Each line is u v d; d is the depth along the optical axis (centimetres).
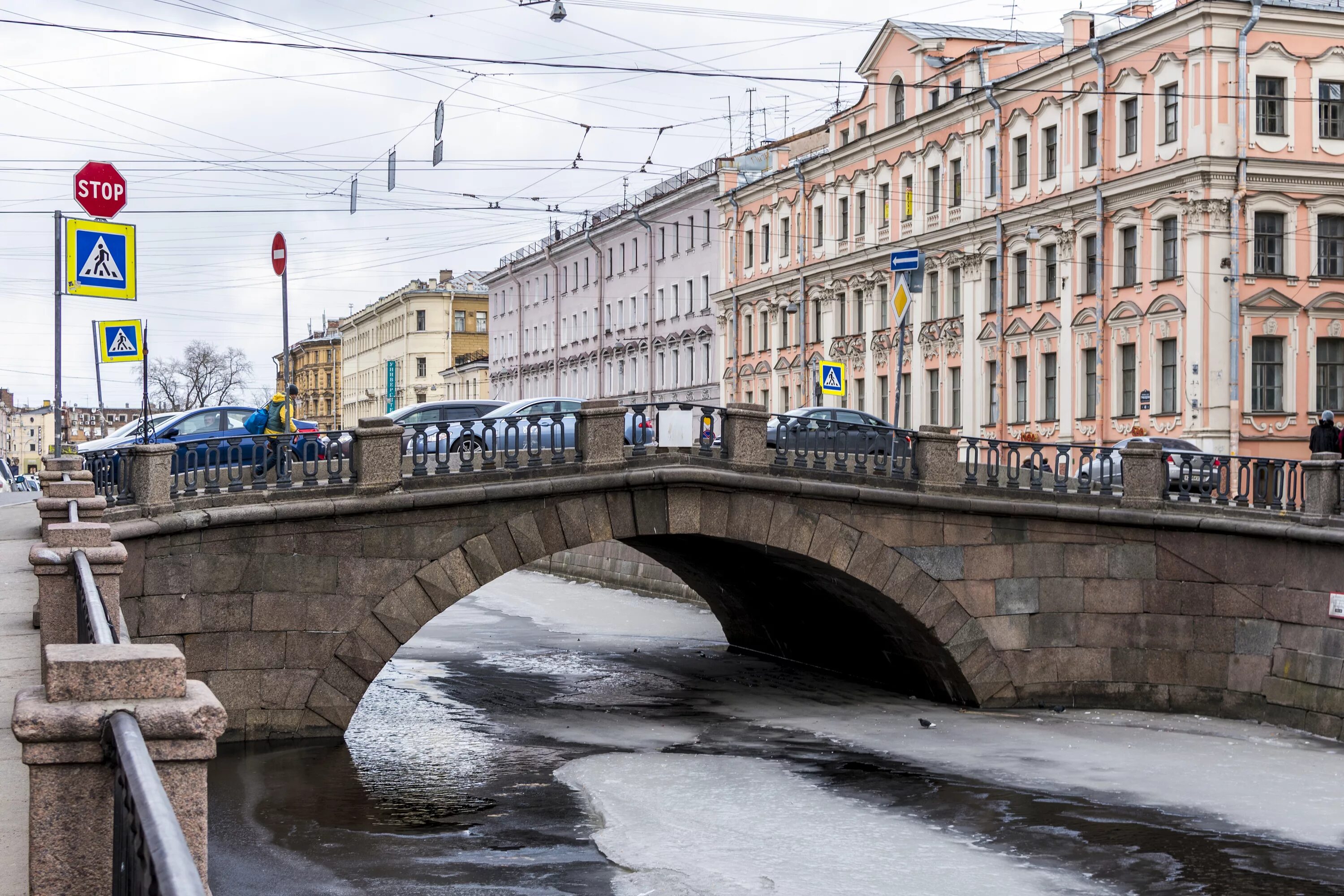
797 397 6066
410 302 10769
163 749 504
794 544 2259
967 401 4959
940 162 5103
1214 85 3909
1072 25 4531
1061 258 4484
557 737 2233
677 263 7000
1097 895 1426
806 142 6569
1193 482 2362
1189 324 3938
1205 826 1678
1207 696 2312
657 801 1791
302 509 1923
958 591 2338
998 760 2033
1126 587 2370
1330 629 2125
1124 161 4212
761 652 3303
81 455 2752
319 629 1953
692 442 2211
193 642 1875
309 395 14212
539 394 8756
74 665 515
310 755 1919
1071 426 4441
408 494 1995
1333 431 2564
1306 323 4006
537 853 1547
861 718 2400
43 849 505
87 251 1930
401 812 1708
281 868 1466
